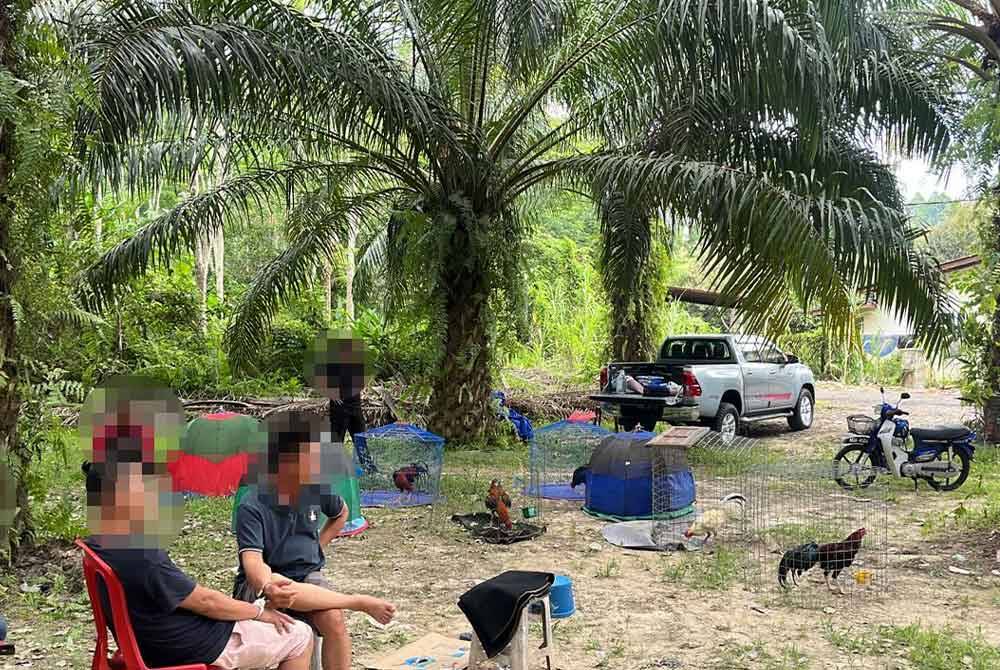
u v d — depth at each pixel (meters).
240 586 3.51
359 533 7.12
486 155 10.61
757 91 7.93
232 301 22.06
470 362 11.30
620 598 5.47
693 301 18.44
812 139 7.96
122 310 14.88
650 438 7.85
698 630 4.89
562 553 6.57
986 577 5.93
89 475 2.90
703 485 9.44
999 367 12.14
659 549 6.65
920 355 27.12
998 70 12.12
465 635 4.67
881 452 9.43
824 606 5.33
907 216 8.54
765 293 8.06
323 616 3.41
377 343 13.79
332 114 9.58
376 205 11.93
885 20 11.65
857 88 10.28
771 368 14.39
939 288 8.37
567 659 4.45
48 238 5.94
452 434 11.55
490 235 10.72
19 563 5.61
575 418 11.41
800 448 12.84
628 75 9.60
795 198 7.88
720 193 7.97
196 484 7.93
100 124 6.34
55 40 5.54
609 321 15.20
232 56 7.15
